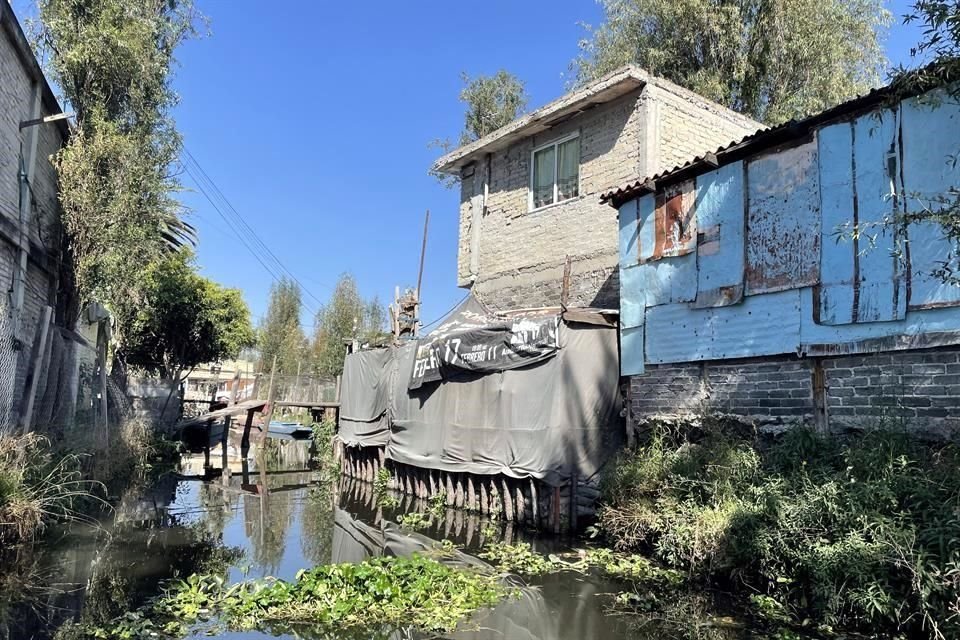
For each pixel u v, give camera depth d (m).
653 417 9.38
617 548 8.45
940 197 5.91
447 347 12.41
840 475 6.18
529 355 10.37
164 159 13.25
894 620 5.14
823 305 7.25
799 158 7.71
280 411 41.00
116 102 12.66
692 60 19.91
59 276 12.62
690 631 5.72
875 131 6.94
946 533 5.04
